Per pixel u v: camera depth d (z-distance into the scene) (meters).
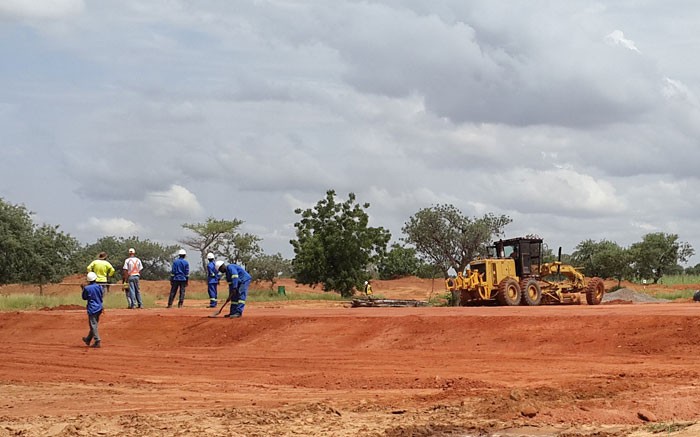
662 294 53.25
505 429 12.22
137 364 21.53
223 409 14.62
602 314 22.97
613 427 12.05
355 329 24.39
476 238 57.78
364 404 14.60
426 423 12.86
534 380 16.44
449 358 20.30
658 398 13.62
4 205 58.28
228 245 72.81
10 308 39.72
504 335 21.88
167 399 16.05
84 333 28.56
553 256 72.31
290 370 19.64
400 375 17.91
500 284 36.44
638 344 19.91
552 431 11.98
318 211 64.88
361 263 64.50
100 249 99.94
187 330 27.02
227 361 21.64
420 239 58.78
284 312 30.16
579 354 19.92
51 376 19.58
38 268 58.12
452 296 49.72
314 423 13.22
